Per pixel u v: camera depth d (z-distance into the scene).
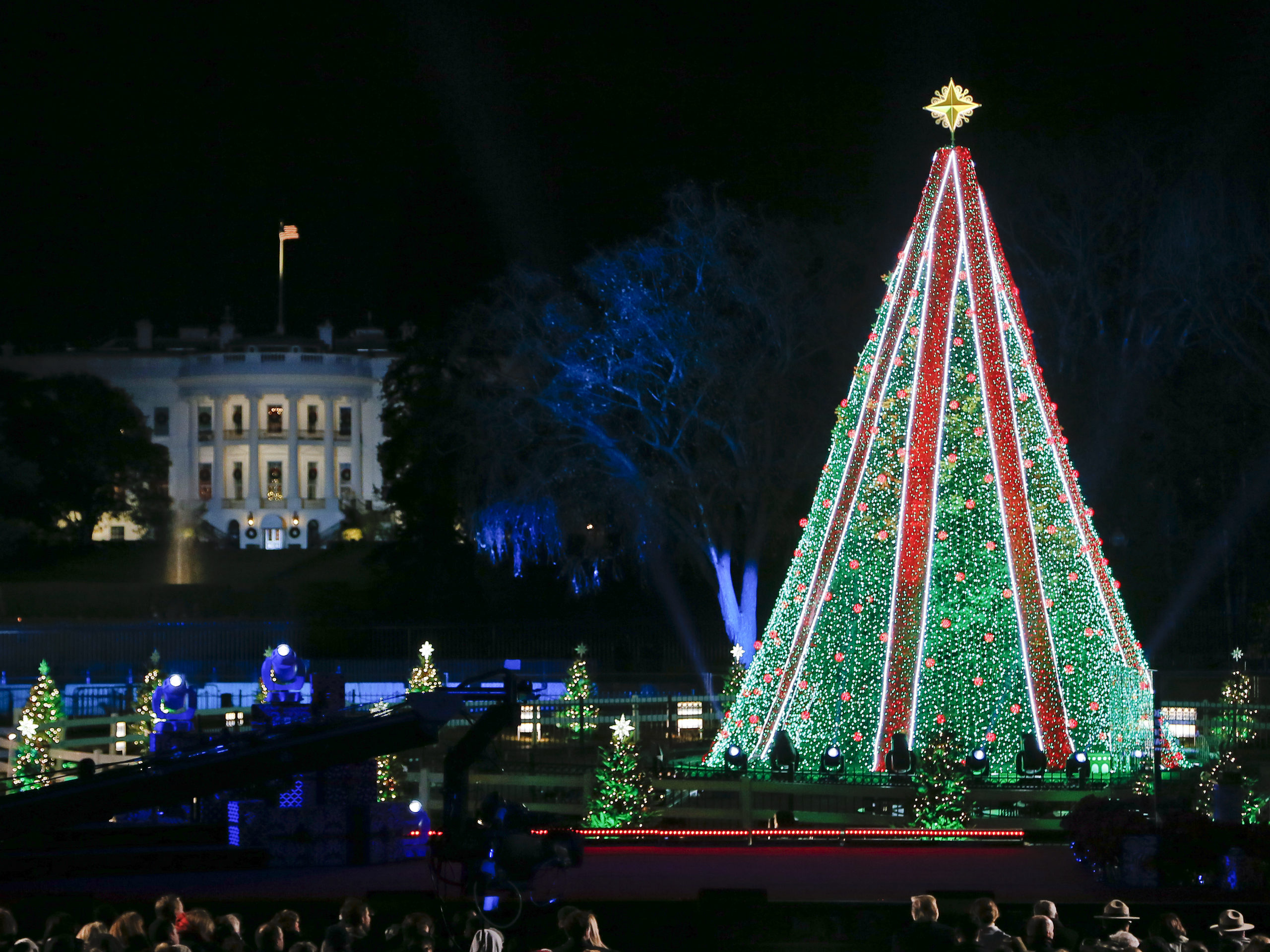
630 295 52.38
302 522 114.12
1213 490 49.66
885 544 21.05
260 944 10.16
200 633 48.03
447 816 13.68
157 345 122.62
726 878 15.21
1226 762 18.97
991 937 10.68
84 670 43.78
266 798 16.44
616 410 53.91
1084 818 15.58
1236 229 50.22
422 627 49.75
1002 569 20.41
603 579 60.28
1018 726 20.61
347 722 15.11
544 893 13.92
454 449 55.41
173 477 115.94
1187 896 14.20
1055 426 20.67
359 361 117.56
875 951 13.40
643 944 13.56
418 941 10.48
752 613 51.34
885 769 20.44
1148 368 50.34
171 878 15.35
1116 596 20.91
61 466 90.00
